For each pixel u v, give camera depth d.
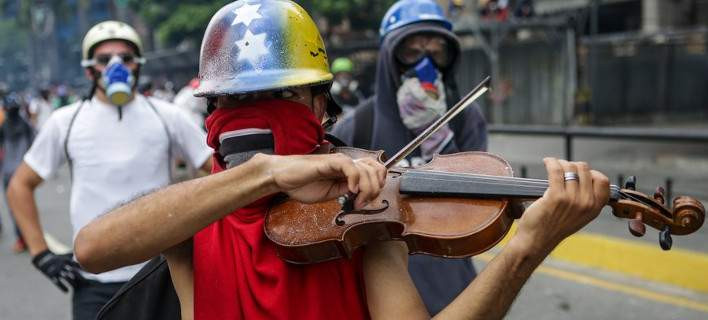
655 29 16.97
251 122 1.44
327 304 1.38
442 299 2.66
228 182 1.22
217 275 1.41
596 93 14.59
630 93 15.20
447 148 3.01
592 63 14.58
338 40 17.20
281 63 1.41
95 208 2.93
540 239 1.22
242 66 1.41
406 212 1.37
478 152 1.55
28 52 69.19
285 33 1.43
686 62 16.20
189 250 1.49
